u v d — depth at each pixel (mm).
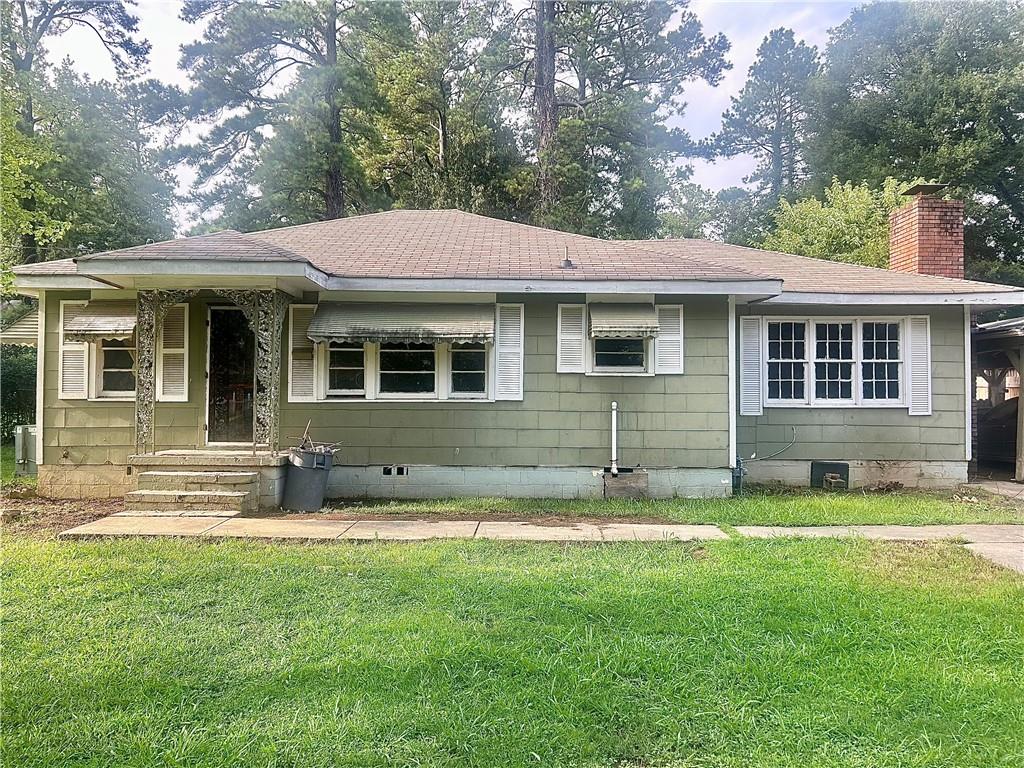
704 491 9680
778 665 3742
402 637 4117
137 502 8234
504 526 7570
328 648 3963
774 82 35344
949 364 11203
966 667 3754
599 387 9703
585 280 9219
